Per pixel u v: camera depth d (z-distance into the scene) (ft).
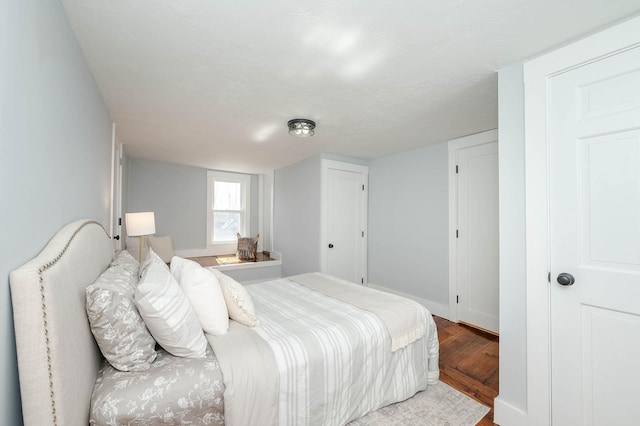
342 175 12.87
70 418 2.49
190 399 3.34
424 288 11.03
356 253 13.29
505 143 5.09
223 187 17.34
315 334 4.69
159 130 8.98
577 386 4.17
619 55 3.82
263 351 4.10
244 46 4.54
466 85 5.91
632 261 3.74
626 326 3.78
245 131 9.11
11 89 2.20
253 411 3.70
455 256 9.94
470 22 3.96
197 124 8.39
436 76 5.54
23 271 2.26
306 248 13.24
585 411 4.10
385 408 5.31
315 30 4.16
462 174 9.77
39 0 2.82
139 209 14.47
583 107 4.14
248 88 6.03
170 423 3.22
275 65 5.12
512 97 5.04
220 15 3.82
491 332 8.96
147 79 5.61
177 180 15.57
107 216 7.36
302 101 6.73
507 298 4.97
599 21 3.91
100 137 6.22
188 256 15.92
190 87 5.98
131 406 3.07
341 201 12.82
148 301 3.60
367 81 5.73
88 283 3.44
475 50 4.66
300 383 4.17
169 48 4.58
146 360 3.59
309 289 7.52
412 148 11.34
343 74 5.46
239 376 3.68
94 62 4.96
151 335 3.86
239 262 14.87
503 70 5.18
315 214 12.54
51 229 3.16
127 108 7.09
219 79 5.64
